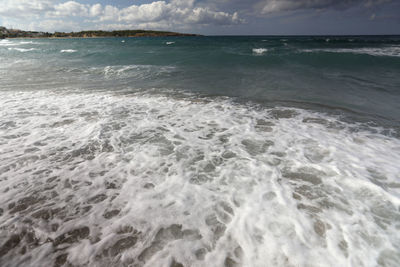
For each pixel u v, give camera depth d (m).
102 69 12.52
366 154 3.74
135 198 2.80
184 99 7.04
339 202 2.68
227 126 4.99
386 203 2.64
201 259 2.04
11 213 2.56
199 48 29.14
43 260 2.04
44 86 8.64
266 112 5.87
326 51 20.73
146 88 8.45
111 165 3.50
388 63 13.10
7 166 3.45
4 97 7.06
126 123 5.12
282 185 3.01
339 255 2.03
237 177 3.19
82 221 2.46
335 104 6.36
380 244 2.13
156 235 2.29
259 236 2.24
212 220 2.45
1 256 2.07
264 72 11.33
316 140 4.29
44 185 3.04
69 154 3.82
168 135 4.53
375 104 6.27
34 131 4.67
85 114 5.67
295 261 1.99
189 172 3.31
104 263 2.01
